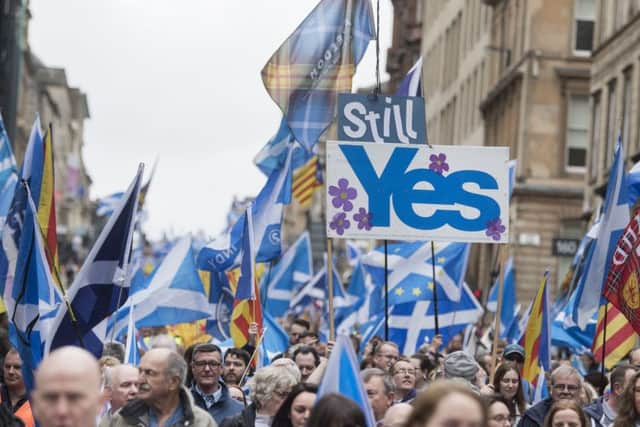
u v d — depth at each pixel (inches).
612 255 722.8
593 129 2063.2
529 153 2448.3
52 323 544.7
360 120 686.5
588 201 2064.5
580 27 2449.6
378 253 1042.1
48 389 309.6
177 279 883.4
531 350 768.3
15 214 593.0
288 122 742.5
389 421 420.5
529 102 2447.1
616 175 720.3
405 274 946.1
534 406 617.3
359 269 1336.1
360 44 745.6
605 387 712.4
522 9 2497.5
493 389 641.6
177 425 478.9
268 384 516.1
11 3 1459.2
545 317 764.0
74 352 313.7
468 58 3024.1
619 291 682.2
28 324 550.6
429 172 663.8
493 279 1567.4
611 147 1961.1
